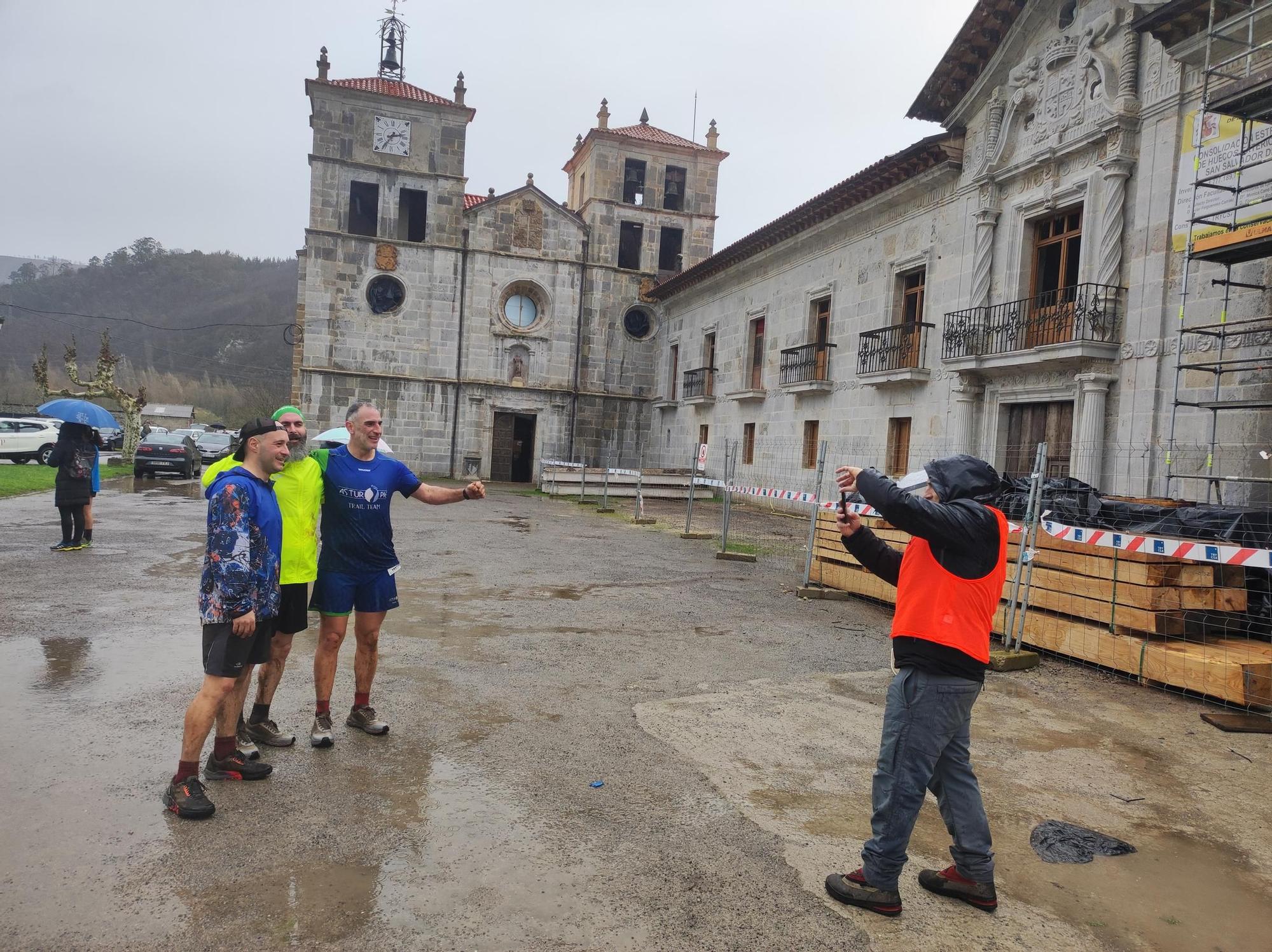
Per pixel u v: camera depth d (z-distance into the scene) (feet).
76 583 27.86
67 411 34.19
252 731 14.84
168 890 9.95
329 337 104.83
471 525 55.01
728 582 35.83
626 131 119.55
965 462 10.73
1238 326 37.86
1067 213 50.34
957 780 10.68
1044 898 10.93
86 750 14.07
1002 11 53.31
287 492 14.39
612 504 78.54
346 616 15.03
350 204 112.88
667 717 17.43
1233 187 37.04
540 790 13.44
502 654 21.84
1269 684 18.86
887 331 65.57
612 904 10.14
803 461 78.13
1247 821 13.62
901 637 10.40
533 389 111.65
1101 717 18.86
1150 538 21.13
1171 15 39.42
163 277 410.72
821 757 15.55
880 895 10.30
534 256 112.06
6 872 10.14
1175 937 10.12
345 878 10.41
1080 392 46.42
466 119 108.47
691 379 103.76
